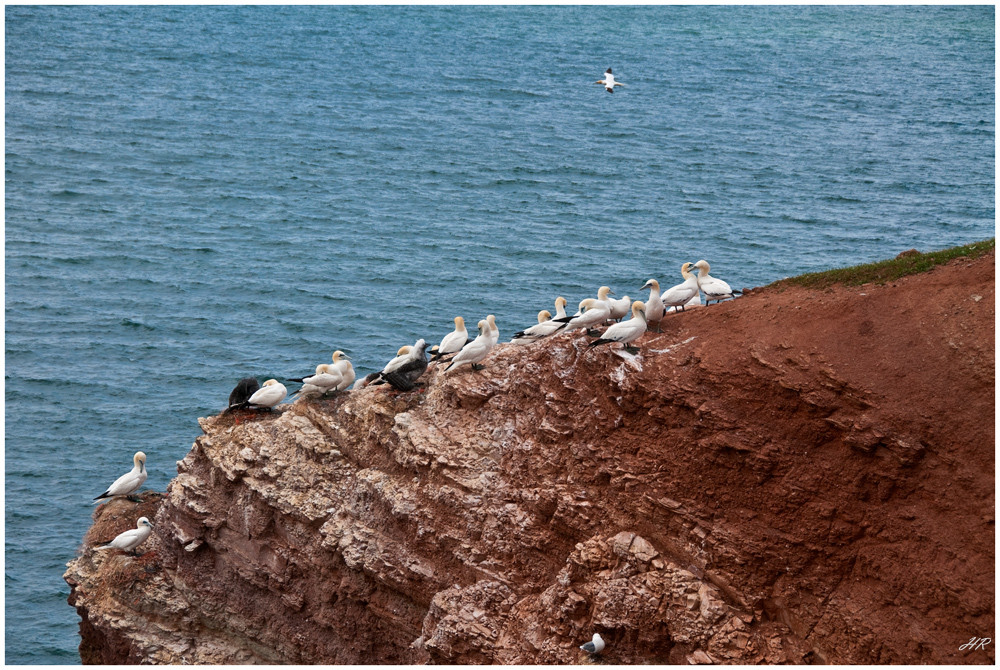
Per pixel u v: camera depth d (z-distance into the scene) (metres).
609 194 100.94
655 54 174.62
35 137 114.62
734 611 27.27
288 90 145.12
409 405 35.53
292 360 63.94
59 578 46.47
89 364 63.41
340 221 91.56
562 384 32.16
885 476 26.67
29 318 69.44
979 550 25.08
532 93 146.75
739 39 188.75
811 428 27.77
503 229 88.88
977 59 174.62
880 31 197.75
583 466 30.89
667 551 28.70
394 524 33.69
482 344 34.12
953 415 26.42
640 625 27.67
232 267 79.44
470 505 32.12
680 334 31.64
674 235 86.88
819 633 26.41
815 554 27.03
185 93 140.62
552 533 30.86
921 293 29.38
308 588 35.50
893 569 26.00
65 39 167.88
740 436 28.20
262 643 36.56
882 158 115.81
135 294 74.00
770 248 83.62
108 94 136.75
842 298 30.23
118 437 55.81
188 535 38.25
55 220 89.75
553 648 28.50
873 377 27.53
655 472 29.39
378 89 147.25
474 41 183.38
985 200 99.25
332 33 187.12
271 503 35.91
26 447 54.50
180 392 60.31
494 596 30.70
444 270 78.38
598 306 32.47
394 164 111.75
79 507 50.47
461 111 136.50
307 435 36.59
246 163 110.56
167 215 92.62
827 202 98.44
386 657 33.97
